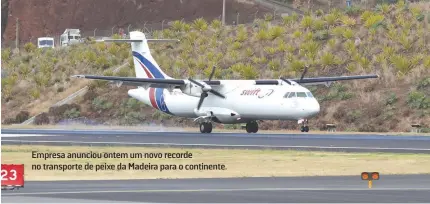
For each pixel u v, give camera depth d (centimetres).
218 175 8100
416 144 11806
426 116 17775
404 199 5972
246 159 9700
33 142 12706
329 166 8794
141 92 18412
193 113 16875
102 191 6619
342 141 12544
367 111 18600
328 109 19150
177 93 17212
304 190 6619
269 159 9675
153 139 13375
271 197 6166
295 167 8731
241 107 15625
